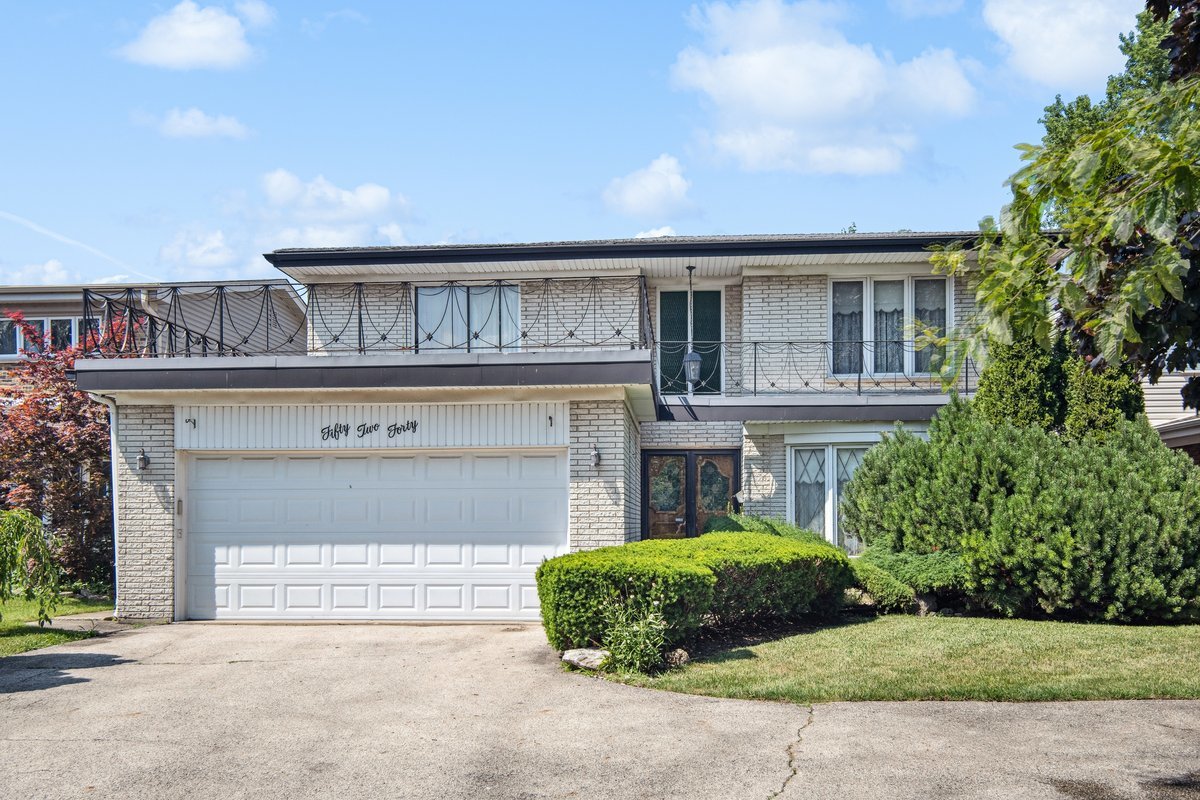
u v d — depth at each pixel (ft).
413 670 35.29
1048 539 43.70
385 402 47.16
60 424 59.31
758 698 30.83
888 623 44.14
